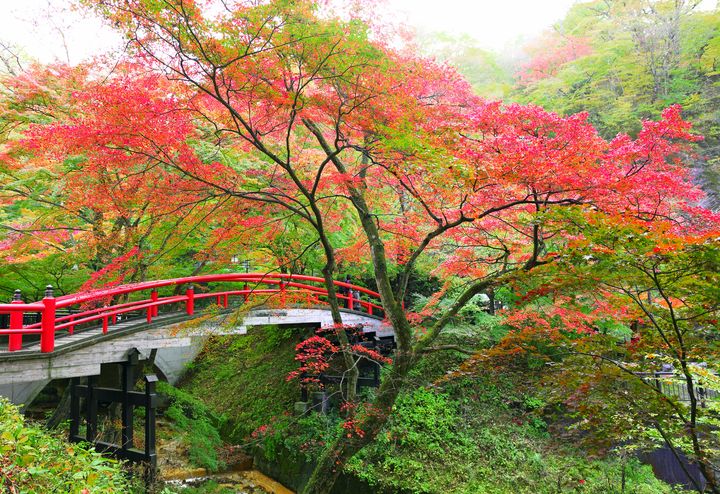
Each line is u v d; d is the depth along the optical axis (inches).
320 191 394.9
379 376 530.9
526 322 469.7
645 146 295.4
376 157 340.5
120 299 438.6
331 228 446.3
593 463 436.5
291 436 518.0
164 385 514.0
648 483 417.1
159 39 261.6
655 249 203.0
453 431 506.6
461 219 344.8
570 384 243.4
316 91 338.3
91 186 334.3
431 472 443.2
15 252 406.6
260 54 269.4
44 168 343.9
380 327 599.2
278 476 519.8
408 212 432.5
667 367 411.2
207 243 387.2
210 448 465.7
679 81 838.5
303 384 554.9
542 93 869.2
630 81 873.5
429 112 327.0
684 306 250.4
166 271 508.4
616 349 252.7
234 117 311.6
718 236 194.9
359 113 311.7
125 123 277.1
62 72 353.1
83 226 431.5
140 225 442.6
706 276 207.6
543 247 352.8
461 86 353.1
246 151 408.2
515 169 278.8
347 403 371.6
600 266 229.5
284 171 407.5
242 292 465.1
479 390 545.0
